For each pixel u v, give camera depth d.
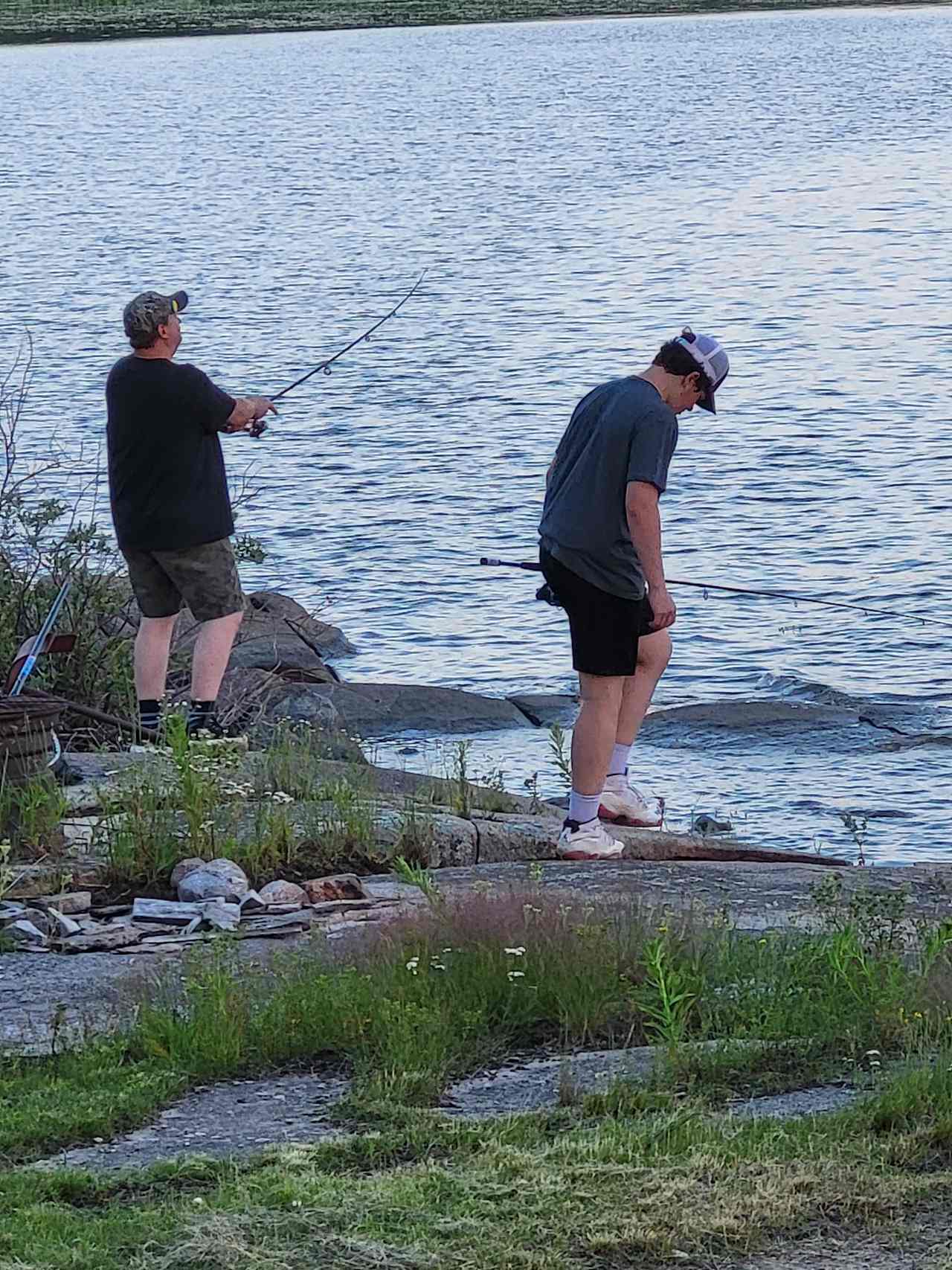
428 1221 5.91
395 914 9.00
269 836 10.23
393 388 36.38
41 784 10.52
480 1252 5.73
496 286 50.44
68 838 10.38
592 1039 7.57
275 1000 7.69
